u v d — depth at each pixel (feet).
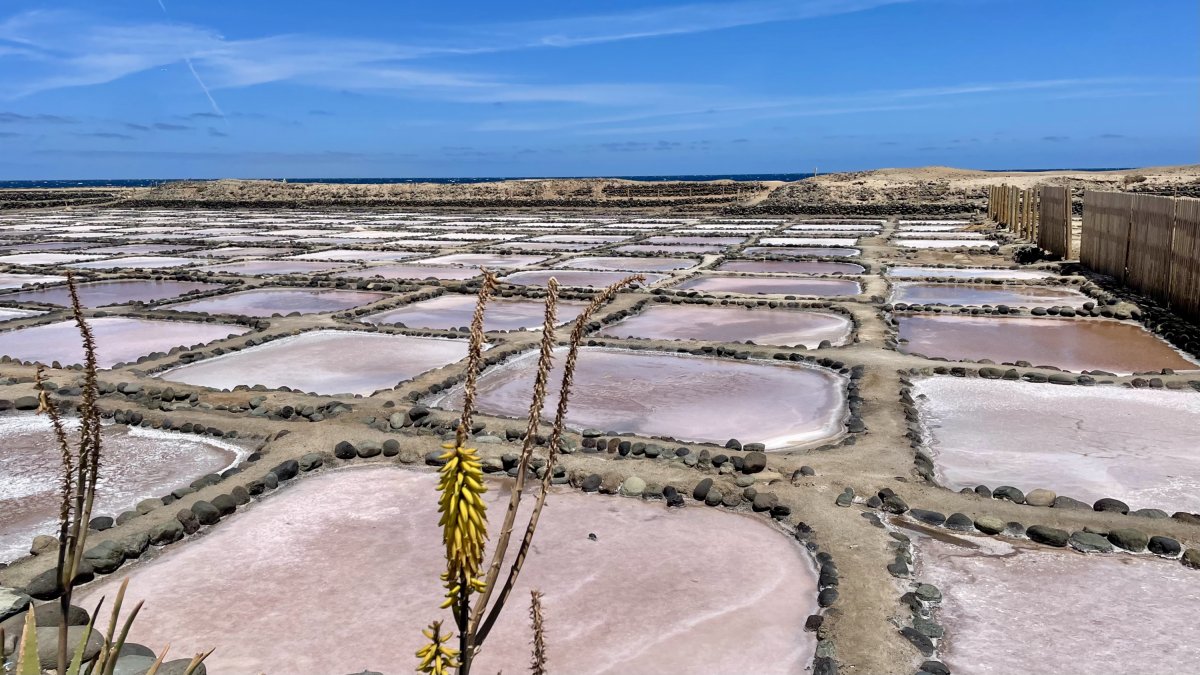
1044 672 13.17
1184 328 35.91
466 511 5.30
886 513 19.13
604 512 19.56
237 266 67.92
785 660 13.69
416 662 13.69
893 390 27.96
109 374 31.63
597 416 26.89
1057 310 41.88
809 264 65.36
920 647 13.74
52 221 125.39
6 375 31.94
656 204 148.56
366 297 51.65
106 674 7.99
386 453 23.24
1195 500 19.57
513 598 15.56
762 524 18.89
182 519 18.71
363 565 17.15
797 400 28.27
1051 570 16.46
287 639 14.43
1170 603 15.15
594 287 53.16
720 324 41.88
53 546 17.80
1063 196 60.49
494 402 28.45
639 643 14.14
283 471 21.66
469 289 52.44
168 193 184.55
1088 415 25.72
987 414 26.08
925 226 96.99
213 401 28.02
